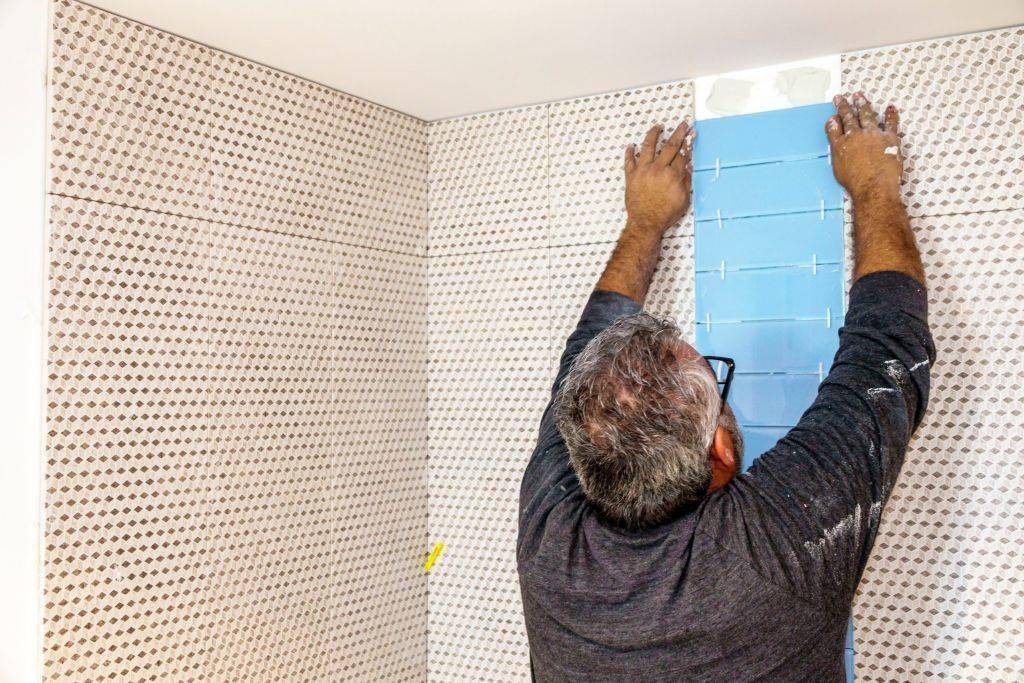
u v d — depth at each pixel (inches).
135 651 60.3
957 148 63.8
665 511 47.8
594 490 48.7
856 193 62.1
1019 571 61.6
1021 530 61.5
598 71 71.5
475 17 60.8
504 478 80.8
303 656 72.2
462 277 83.6
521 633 79.5
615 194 76.1
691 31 63.2
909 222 60.8
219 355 66.3
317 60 69.2
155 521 61.6
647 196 70.1
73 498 56.9
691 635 45.9
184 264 64.0
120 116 60.2
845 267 66.9
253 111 69.3
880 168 61.2
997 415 62.4
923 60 64.8
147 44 61.9
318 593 73.7
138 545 60.6
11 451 57.1
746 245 70.6
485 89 76.1
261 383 69.4
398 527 81.4
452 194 84.4
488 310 82.0
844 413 49.8
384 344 80.5
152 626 61.3
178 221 63.7
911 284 54.5
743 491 47.9
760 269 70.0
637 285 67.4
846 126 64.7
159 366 62.2
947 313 63.9
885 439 49.2
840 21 61.4
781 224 69.3
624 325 51.0
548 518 52.2
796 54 67.9
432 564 81.7
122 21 60.3
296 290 72.4
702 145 72.6
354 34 63.6
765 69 70.3
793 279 68.7
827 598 46.6
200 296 65.1
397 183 82.3
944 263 64.1
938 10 59.3
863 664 65.4
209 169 66.0
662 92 74.4
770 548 46.0
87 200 58.2
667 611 46.1
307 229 73.5
